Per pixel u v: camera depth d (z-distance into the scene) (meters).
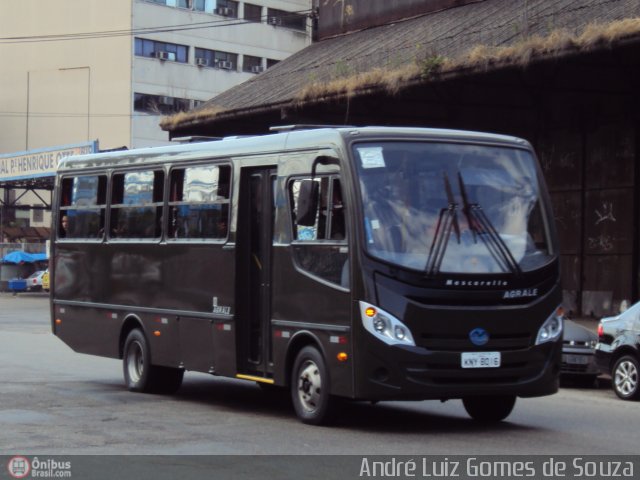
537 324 11.35
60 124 76.31
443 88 27.14
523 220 11.61
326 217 11.43
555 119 28.08
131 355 15.12
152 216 14.70
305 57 36.91
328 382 11.30
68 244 16.72
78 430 11.23
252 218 12.86
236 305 12.78
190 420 12.13
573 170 27.70
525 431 11.58
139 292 14.88
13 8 78.44
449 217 11.21
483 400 12.44
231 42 79.25
